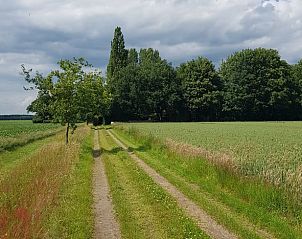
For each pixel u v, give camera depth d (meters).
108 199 16.86
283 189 14.39
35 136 49.34
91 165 26.84
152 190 17.88
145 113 121.06
